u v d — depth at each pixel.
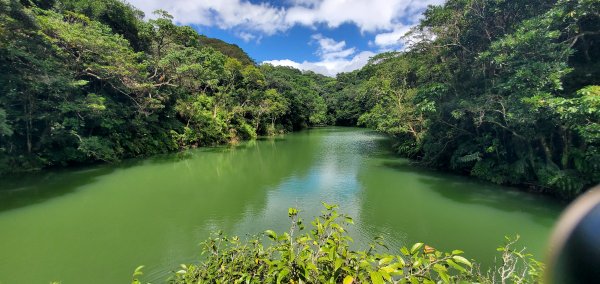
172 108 26.17
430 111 15.58
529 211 10.09
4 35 12.56
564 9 9.98
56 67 15.55
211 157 22.33
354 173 16.23
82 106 16.12
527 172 12.37
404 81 24.73
